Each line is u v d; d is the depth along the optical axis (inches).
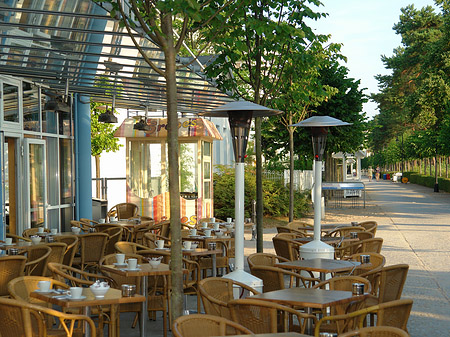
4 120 527.5
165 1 224.1
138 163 772.0
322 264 308.7
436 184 2132.1
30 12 310.5
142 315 283.0
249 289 250.7
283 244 417.7
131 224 566.6
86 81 563.8
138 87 548.4
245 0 283.1
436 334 317.7
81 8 297.9
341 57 682.2
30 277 240.5
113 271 281.3
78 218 694.5
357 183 1227.9
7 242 401.1
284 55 446.9
